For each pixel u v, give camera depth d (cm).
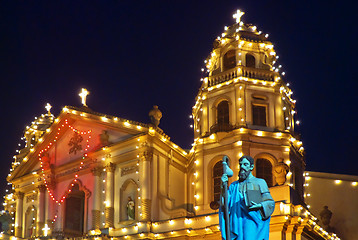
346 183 4162
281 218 3091
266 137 3597
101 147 3953
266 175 3534
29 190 4447
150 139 3728
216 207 3459
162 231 3544
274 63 3903
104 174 3919
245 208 960
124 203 3778
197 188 3628
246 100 3653
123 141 3816
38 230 4188
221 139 3622
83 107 4150
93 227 3819
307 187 4297
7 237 4088
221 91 3753
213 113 3738
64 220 4116
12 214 4616
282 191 3178
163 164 3831
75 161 4094
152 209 3631
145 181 3647
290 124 3862
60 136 4306
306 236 3303
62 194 4162
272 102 3703
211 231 3347
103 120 3978
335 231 4091
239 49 3794
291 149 3662
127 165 3822
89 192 3953
